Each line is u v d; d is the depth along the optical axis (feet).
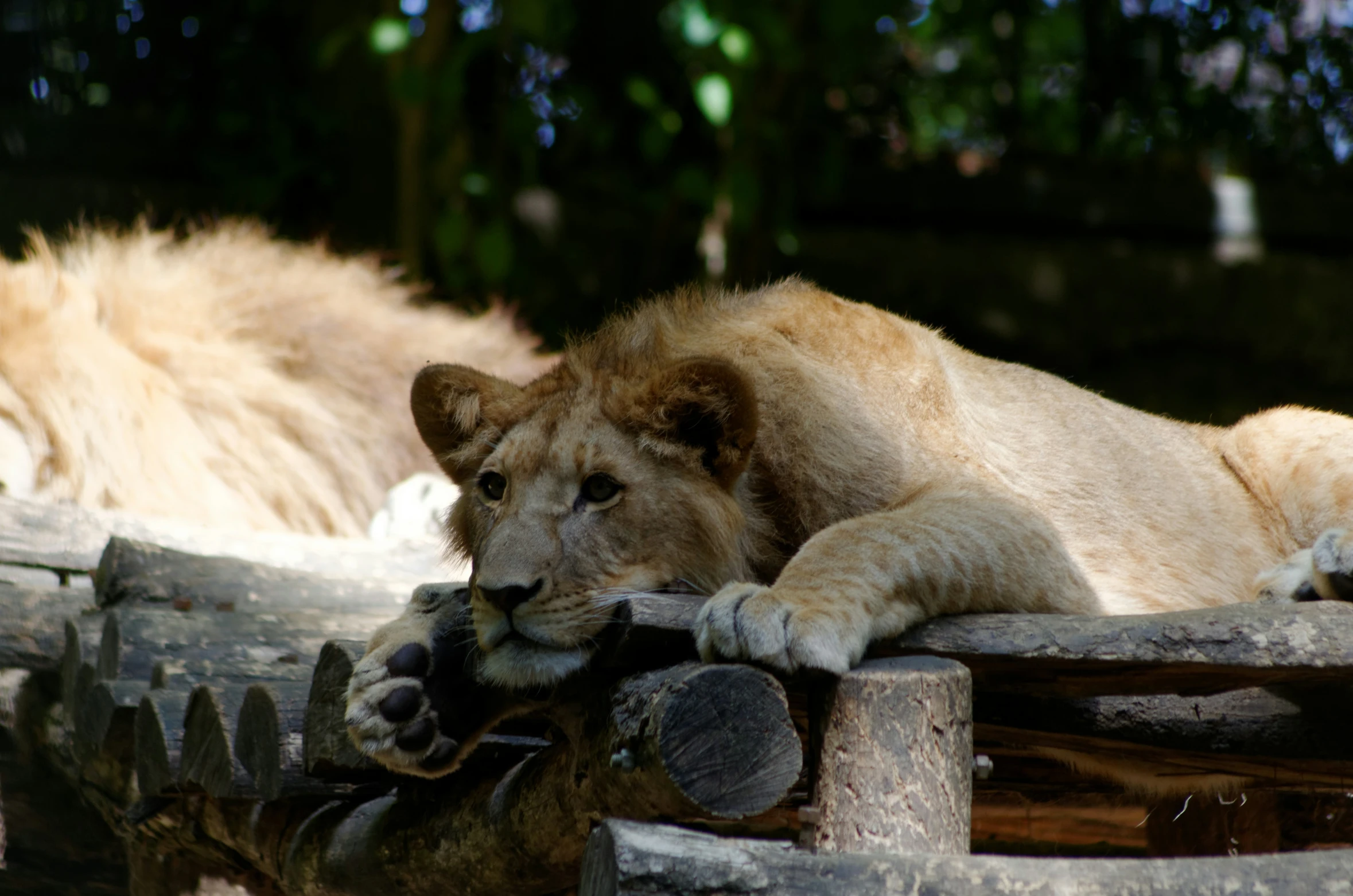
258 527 39.86
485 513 19.85
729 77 60.64
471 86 72.74
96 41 70.49
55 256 46.09
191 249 47.47
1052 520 24.04
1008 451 24.36
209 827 25.55
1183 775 21.79
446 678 18.49
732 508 19.74
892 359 23.76
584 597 18.10
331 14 67.82
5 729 32.24
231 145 68.85
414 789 20.49
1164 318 71.10
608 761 15.58
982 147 79.77
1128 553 24.63
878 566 17.58
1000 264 71.26
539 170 72.84
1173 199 72.79
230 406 40.70
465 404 21.21
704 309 24.13
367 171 68.39
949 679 15.39
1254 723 19.57
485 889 18.70
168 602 28.27
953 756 15.26
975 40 76.43
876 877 13.92
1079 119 76.84
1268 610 16.19
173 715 23.86
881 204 72.95
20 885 33.27
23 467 36.42
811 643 15.57
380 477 43.70
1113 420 26.55
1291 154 76.13
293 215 69.97
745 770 14.61
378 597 29.66
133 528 32.07
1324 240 73.56
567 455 18.94
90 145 68.33
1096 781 24.07
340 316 45.88
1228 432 28.53
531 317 68.74
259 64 68.54
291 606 28.81
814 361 22.77
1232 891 13.99
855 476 21.62
